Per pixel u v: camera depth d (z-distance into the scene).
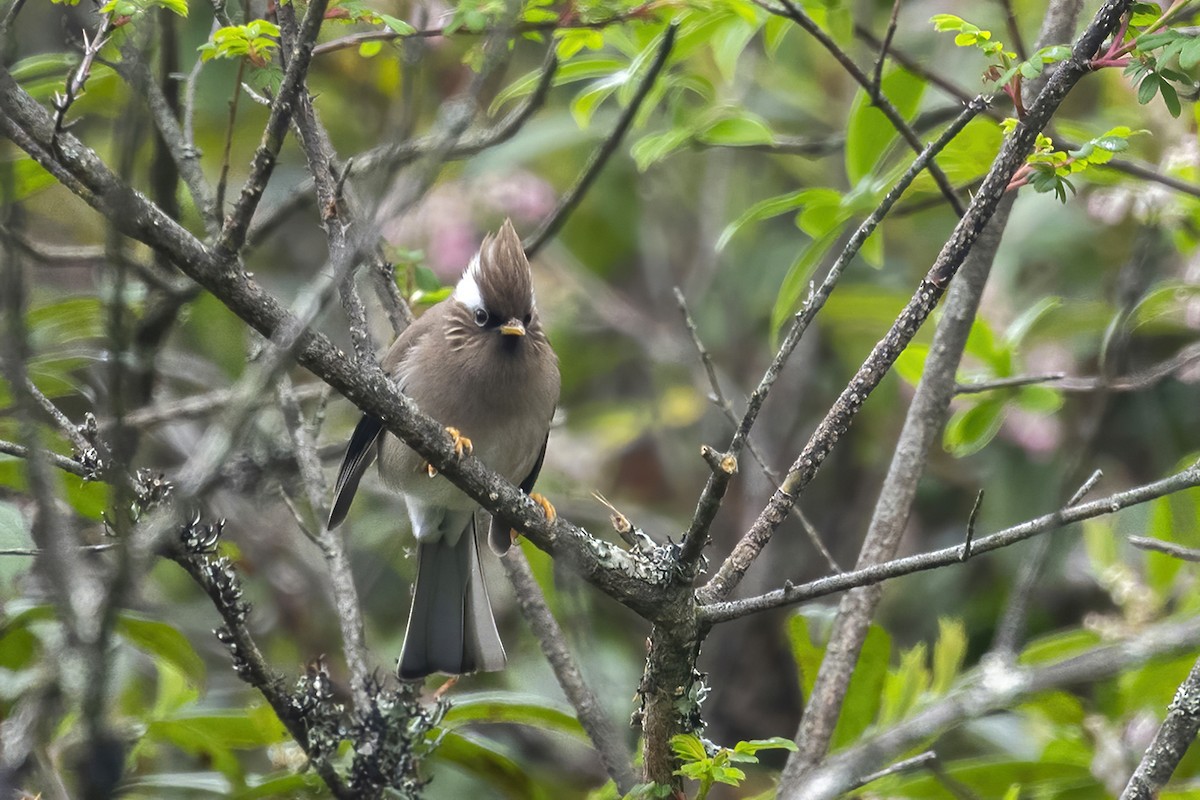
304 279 15.41
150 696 12.16
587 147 16.45
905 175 6.70
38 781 8.25
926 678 9.46
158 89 9.28
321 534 9.07
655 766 7.34
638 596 7.01
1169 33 6.84
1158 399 12.94
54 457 7.04
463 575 10.28
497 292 10.09
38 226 14.11
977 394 10.34
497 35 5.81
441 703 8.12
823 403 15.53
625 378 18.16
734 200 16.28
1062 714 9.56
